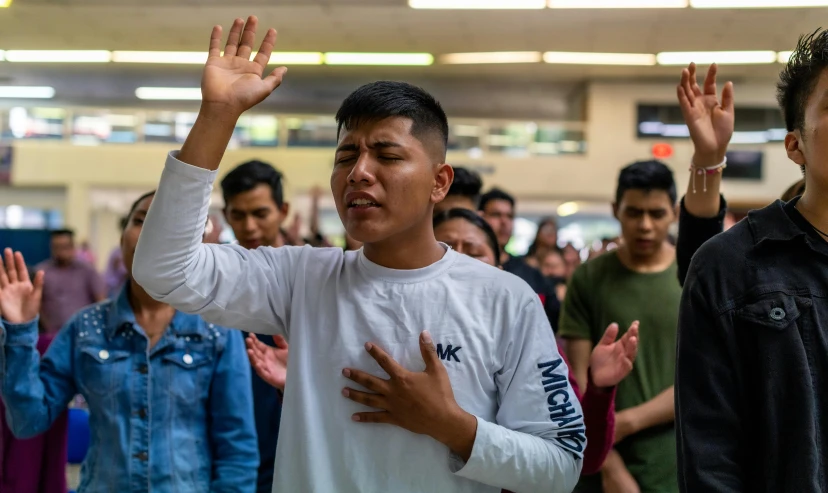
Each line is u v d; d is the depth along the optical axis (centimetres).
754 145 1437
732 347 124
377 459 122
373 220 122
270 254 139
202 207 120
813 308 121
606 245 776
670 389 224
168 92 1648
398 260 131
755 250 126
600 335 243
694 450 122
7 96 1672
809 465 114
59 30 1216
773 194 1434
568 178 1468
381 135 124
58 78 1542
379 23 1151
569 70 1431
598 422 161
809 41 131
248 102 120
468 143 1474
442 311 127
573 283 256
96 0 1062
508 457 119
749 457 124
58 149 1398
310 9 1085
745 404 124
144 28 1197
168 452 175
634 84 1499
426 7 1069
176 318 184
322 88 1591
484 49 1292
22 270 181
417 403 117
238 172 271
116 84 1588
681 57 1301
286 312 137
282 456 128
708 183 185
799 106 128
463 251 199
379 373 125
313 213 514
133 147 1408
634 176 240
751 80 1421
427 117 128
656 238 240
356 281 132
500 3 1042
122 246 188
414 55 1341
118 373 178
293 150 1409
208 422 185
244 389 186
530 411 127
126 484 172
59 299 654
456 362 125
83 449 253
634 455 224
